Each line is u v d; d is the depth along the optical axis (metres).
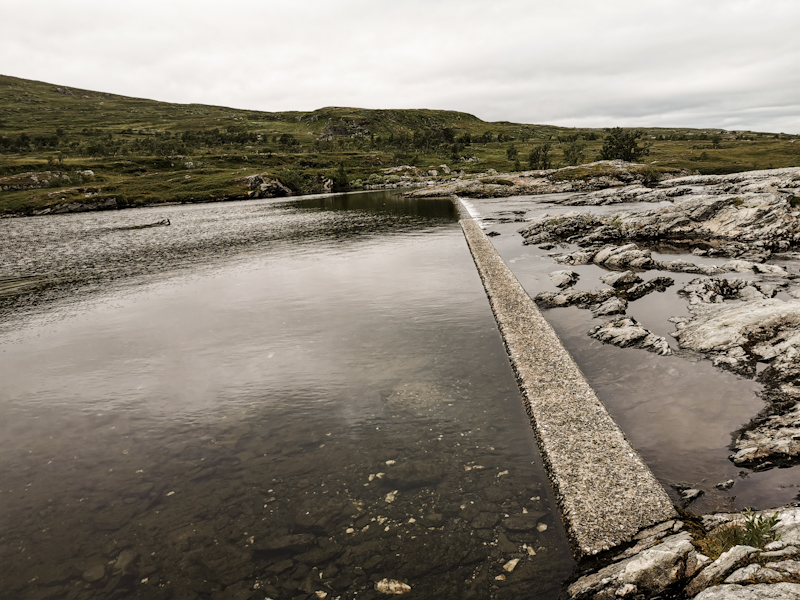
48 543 8.63
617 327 18.25
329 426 12.20
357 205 96.25
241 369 16.17
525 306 21.11
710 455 10.16
